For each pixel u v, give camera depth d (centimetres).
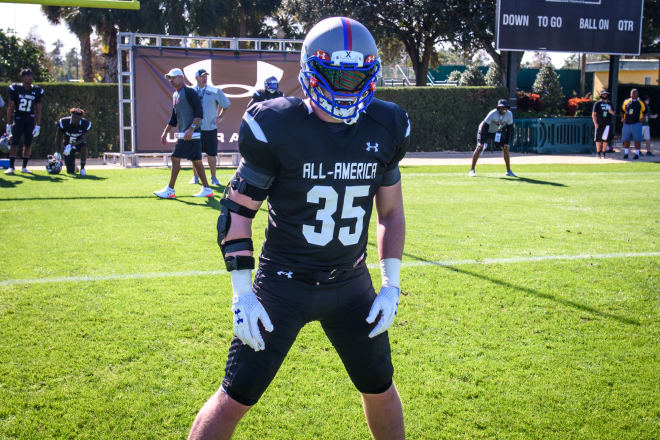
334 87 199
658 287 493
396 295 223
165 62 1499
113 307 434
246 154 207
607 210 853
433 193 1014
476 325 410
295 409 304
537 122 1973
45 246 604
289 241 214
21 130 1218
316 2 2748
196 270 528
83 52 3002
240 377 211
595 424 290
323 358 360
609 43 1914
